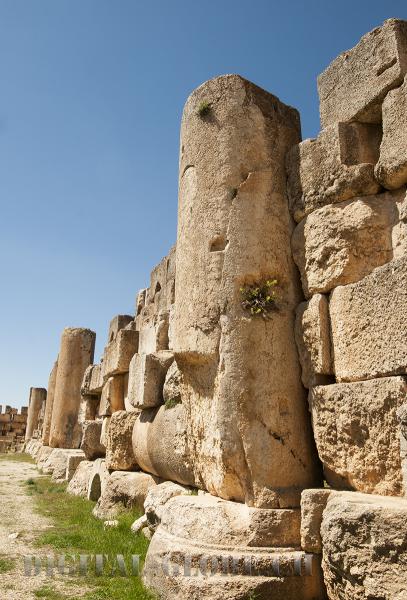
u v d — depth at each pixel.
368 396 4.27
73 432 19.38
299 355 5.23
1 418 43.00
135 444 8.70
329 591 4.17
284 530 4.67
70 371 19.84
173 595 4.61
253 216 5.48
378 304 4.28
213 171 5.70
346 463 4.48
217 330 5.32
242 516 4.81
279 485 4.91
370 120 5.07
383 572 3.48
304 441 5.08
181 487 6.71
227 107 5.80
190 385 5.63
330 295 4.89
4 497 11.82
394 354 4.08
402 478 3.98
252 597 4.31
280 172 5.71
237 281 5.32
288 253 5.48
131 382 8.97
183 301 5.66
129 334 10.75
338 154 5.02
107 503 8.88
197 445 5.57
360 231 4.75
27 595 4.92
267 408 5.04
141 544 6.46
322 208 5.10
